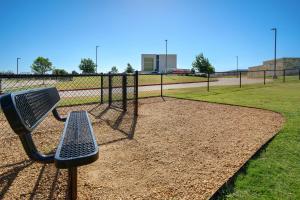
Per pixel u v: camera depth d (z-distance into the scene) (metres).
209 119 6.04
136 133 4.79
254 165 3.16
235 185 2.67
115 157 3.53
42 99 3.04
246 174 2.92
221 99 9.57
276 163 3.21
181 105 8.26
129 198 2.46
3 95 1.91
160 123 5.64
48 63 46.44
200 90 14.20
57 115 4.15
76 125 3.06
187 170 3.09
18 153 3.63
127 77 7.27
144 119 6.05
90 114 6.62
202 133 4.79
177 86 18.84
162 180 2.83
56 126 5.22
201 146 4.01
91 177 2.89
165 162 3.35
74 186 2.18
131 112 6.93
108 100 8.09
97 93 11.45
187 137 4.53
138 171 3.07
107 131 4.93
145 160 3.43
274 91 12.98
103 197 2.47
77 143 2.28
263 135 4.53
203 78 34.06
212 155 3.60
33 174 2.94
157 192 2.57
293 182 2.71
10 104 1.87
